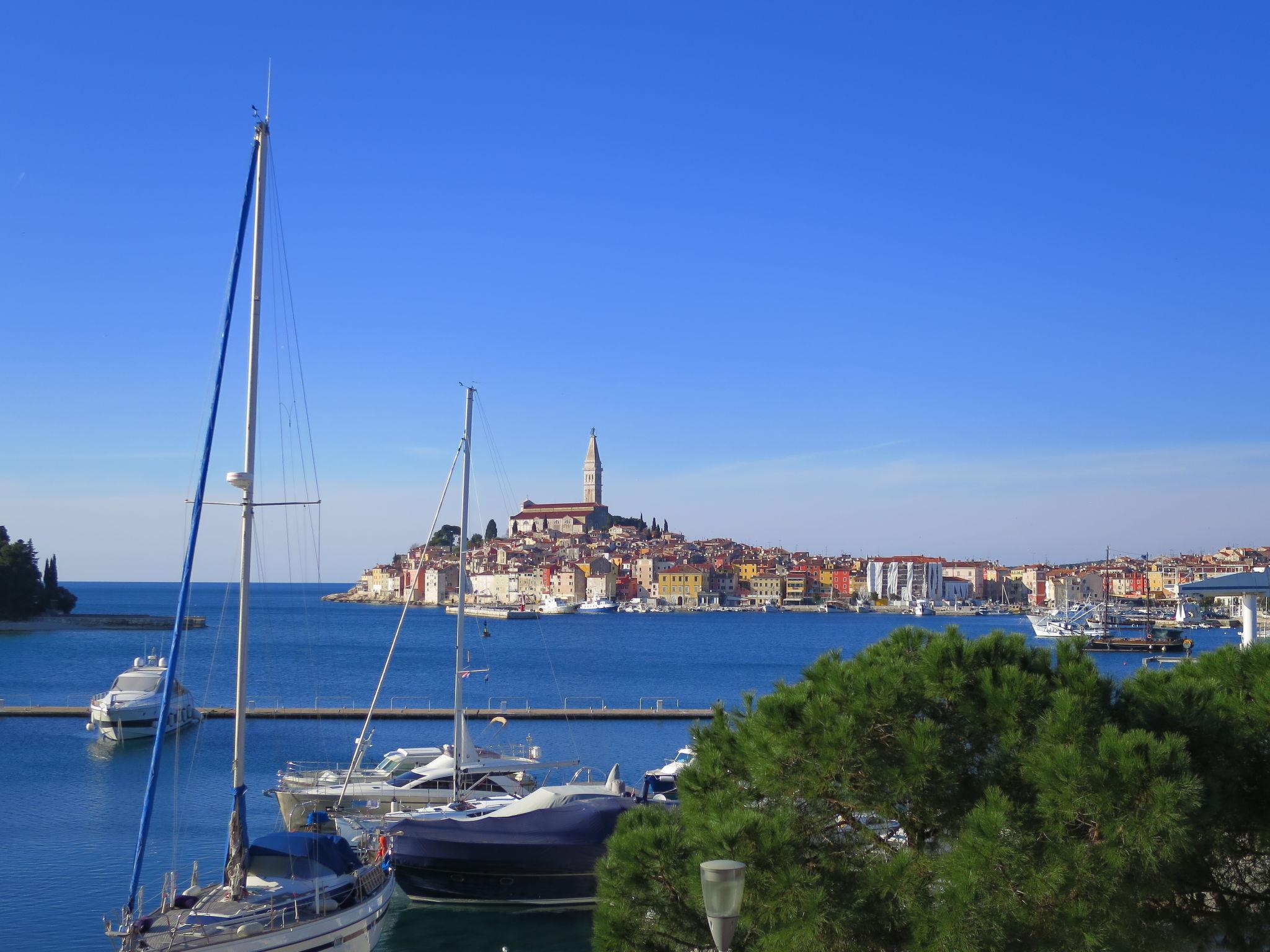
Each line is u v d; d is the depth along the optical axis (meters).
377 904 27.72
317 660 154.62
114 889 36.09
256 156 29.05
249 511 27.27
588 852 35.16
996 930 13.55
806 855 15.14
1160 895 14.40
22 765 60.09
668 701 102.00
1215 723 15.14
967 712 15.61
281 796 43.94
